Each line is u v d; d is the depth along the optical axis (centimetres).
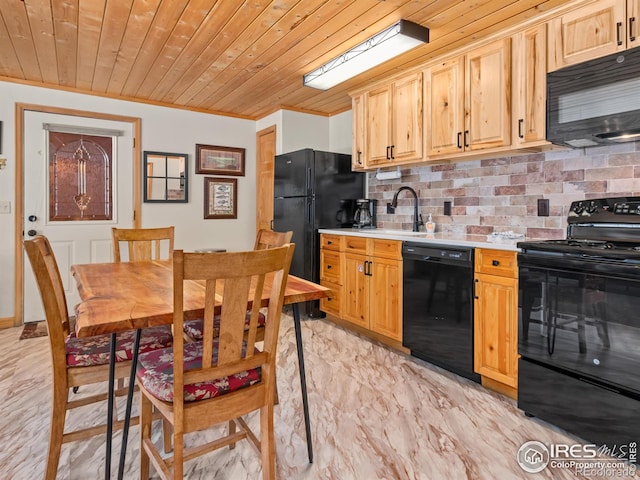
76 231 375
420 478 155
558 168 248
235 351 125
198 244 441
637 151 212
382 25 242
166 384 125
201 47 276
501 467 161
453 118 275
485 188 292
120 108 392
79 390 231
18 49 281
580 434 177
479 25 239
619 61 182
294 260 386
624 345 162
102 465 162
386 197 383
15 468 158
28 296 354
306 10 226
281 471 158
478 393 226
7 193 344
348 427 191
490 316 225
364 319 319
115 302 133
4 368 255
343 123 436
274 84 354
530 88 230
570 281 180
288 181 395
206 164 441
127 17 235
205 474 157
